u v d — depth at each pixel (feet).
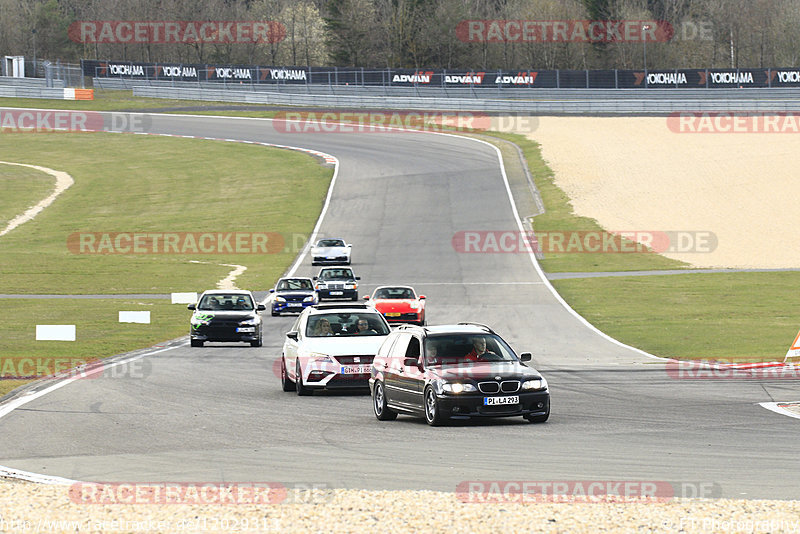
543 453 132.87
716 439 144.46
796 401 190.90
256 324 312.91
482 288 489.67
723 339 328.29
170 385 219.00
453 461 127.34
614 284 495.00
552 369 253.65
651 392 206.39
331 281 462.19
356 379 201.77
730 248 586.45
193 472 120.67
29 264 573.74
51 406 183.73
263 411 180.34
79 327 360.07
